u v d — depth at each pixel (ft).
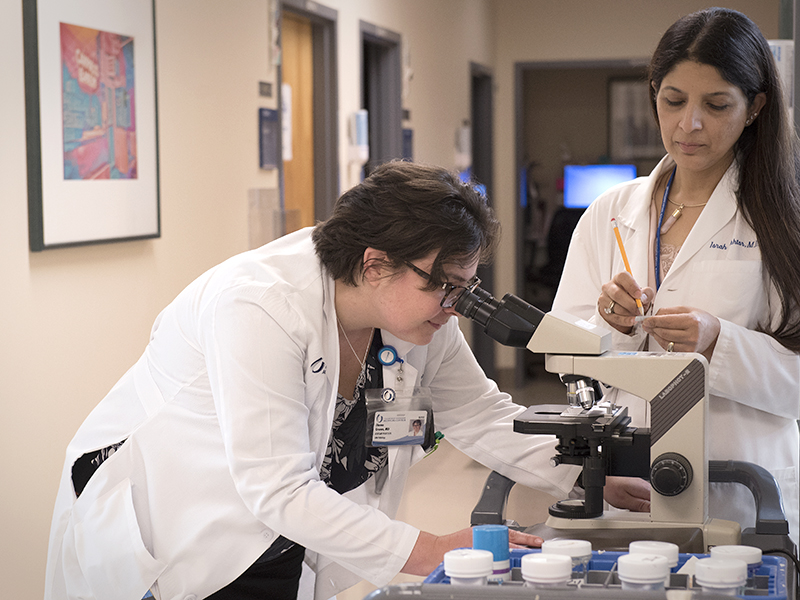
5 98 7.87
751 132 5.56
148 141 10.05
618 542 4.16
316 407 4.62
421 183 4.24
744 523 5.42
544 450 5.16
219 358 4.26
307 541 4.10
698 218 5.72
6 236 7.91
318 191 15.83
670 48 5.35
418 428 5.03
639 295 5.19
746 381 5.27
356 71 16.63
